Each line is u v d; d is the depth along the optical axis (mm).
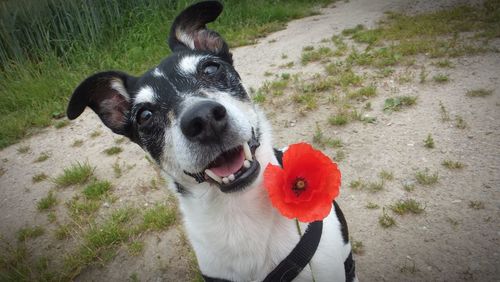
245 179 345
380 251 512
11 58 1471
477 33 1090
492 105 736
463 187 572
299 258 365
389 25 1376
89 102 453
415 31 1208
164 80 418
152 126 409
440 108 763
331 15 1766
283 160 278
